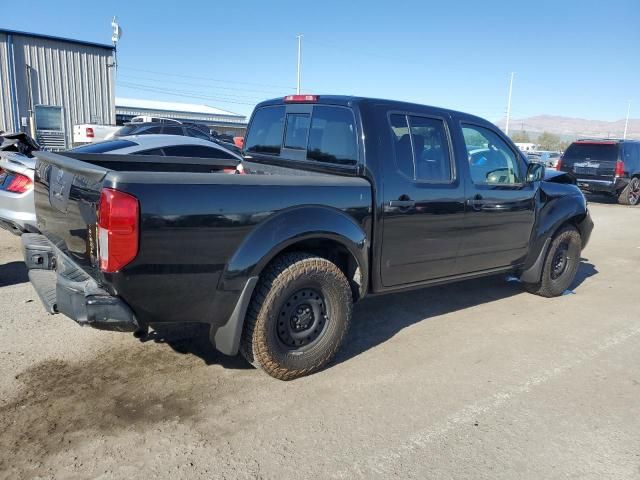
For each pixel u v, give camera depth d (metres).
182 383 3.66
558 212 5.67
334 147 4.27
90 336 4.36
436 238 4.49
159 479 2.67
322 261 3.71
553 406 3.54
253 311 3.50
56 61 22.19
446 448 3.03
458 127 4.65
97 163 4.65
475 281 6.68
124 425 3.12
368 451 2.97
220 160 5.46
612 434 3.23
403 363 4.13
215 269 3.25
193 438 3.03
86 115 23.34
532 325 5.09
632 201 16.41
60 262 3.60
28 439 2.94
